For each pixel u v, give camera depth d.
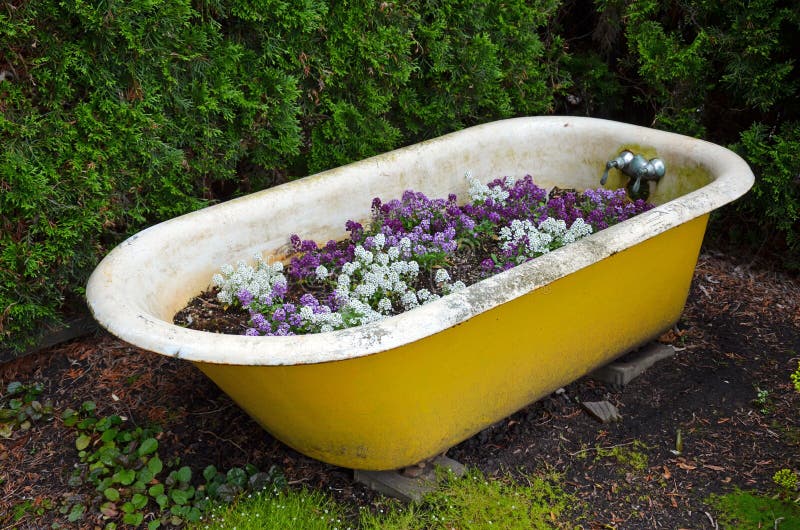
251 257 2.78
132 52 2.71
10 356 3.07
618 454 2.67
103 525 2.45
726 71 3.67
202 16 2.86
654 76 3.77
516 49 3.69
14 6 2.48
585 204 3.18
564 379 2.78
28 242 2.73
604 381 3.03
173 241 2.55
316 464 2.62
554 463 2.63
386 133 3.41
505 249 2.86
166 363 3.13
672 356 3.19
